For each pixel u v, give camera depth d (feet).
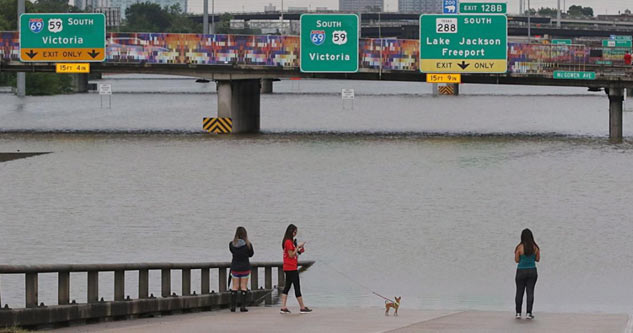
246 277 174.91
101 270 156.76
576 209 311.47
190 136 550.77
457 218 294.87
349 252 249.14
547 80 550.77
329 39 536.01
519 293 156.04
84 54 543.80
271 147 485.15
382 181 371.76
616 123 554.87
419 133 593.01
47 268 144.25
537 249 155.74
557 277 221.87
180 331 137.90
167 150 469.16
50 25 542.98
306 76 554.05
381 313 169.58
